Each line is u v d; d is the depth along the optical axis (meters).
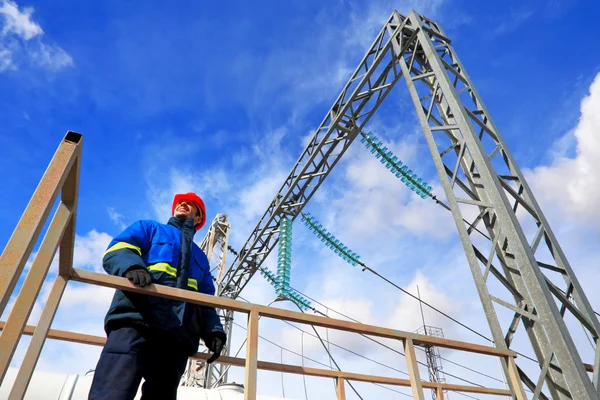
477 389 4.43
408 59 10.52
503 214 5.68
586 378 4.50
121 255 2.70
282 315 3.04
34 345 2.52
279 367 4.03
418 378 3.30
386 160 14.45
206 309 3.17
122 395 2.31
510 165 6.86
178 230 3.25
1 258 1.60
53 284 2.64
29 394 4.90
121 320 2.54
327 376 4.43
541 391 4.82
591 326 5.17
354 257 17.11
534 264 5.26
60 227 2.33
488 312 5.50
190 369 19.42
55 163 1.95
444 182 6.76
